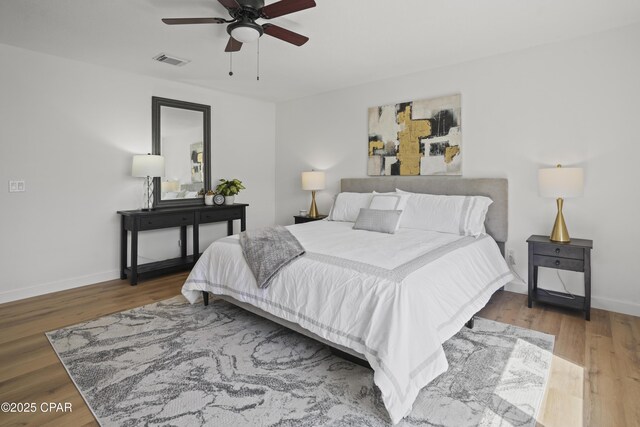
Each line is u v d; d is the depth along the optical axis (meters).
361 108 4.46
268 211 5.56
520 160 3.30
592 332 2.49
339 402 1.72
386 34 2.91
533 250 2.94
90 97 3.63
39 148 3.33
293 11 2.13
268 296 2.30
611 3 2.41
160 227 3.89
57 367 2.05
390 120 4.17
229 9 2.15
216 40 3.05
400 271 1.97
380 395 1.78
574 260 2.76
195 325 2.65
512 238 3.38
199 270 2.91
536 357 2.14
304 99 5.12
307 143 5.12
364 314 1.83
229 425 1.57
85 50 3.27
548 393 1.78
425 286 1.93
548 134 3.14
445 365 1.73
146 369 2.03
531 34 2.92
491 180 3.40
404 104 4.04
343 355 2.07
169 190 4.31
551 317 2.77
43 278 3.40
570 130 3.03
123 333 2.51
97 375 1.96
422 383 1.64
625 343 2.32
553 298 2.94
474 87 3.54
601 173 2.91
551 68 3.11
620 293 2.87
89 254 3.71
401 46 3.18
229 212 4.64
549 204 3.17
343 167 4.70
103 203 3.78
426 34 2.92
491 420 1.58
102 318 2.79
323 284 2.04
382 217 3.34
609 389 1.81
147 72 3.93
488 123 3.47
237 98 5.03
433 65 3.70
